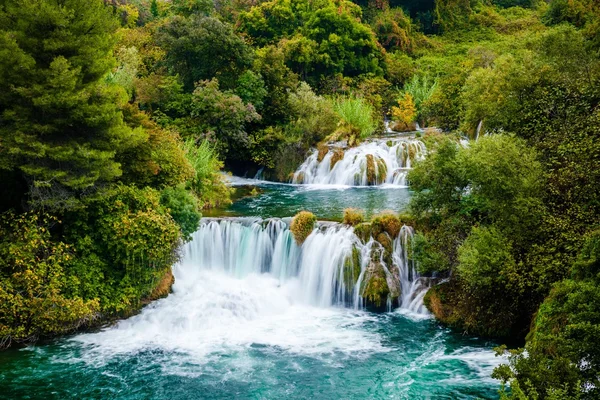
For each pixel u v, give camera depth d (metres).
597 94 15.99
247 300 15.94
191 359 13.09
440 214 16.02
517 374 8.47
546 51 19.48
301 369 12.52
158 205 16.20
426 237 15.82
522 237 13.32
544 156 15.39
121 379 12.11
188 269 18.12
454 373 12.03
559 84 17.27
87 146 14.25
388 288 15.69
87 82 14.72
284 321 15.27
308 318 15.46
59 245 14.09
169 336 14.33
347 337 14.09
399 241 16.33
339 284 16.20
